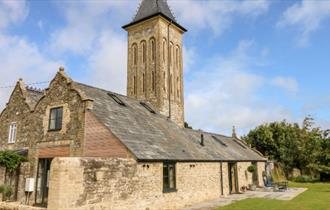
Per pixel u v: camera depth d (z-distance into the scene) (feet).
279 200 69.15
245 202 65.72
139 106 82.07
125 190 47.98
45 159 63.10
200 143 84.99
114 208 45.65
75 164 40.96
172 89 107.34
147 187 52.39
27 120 70.85
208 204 64.34
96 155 54.90
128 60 111.45
